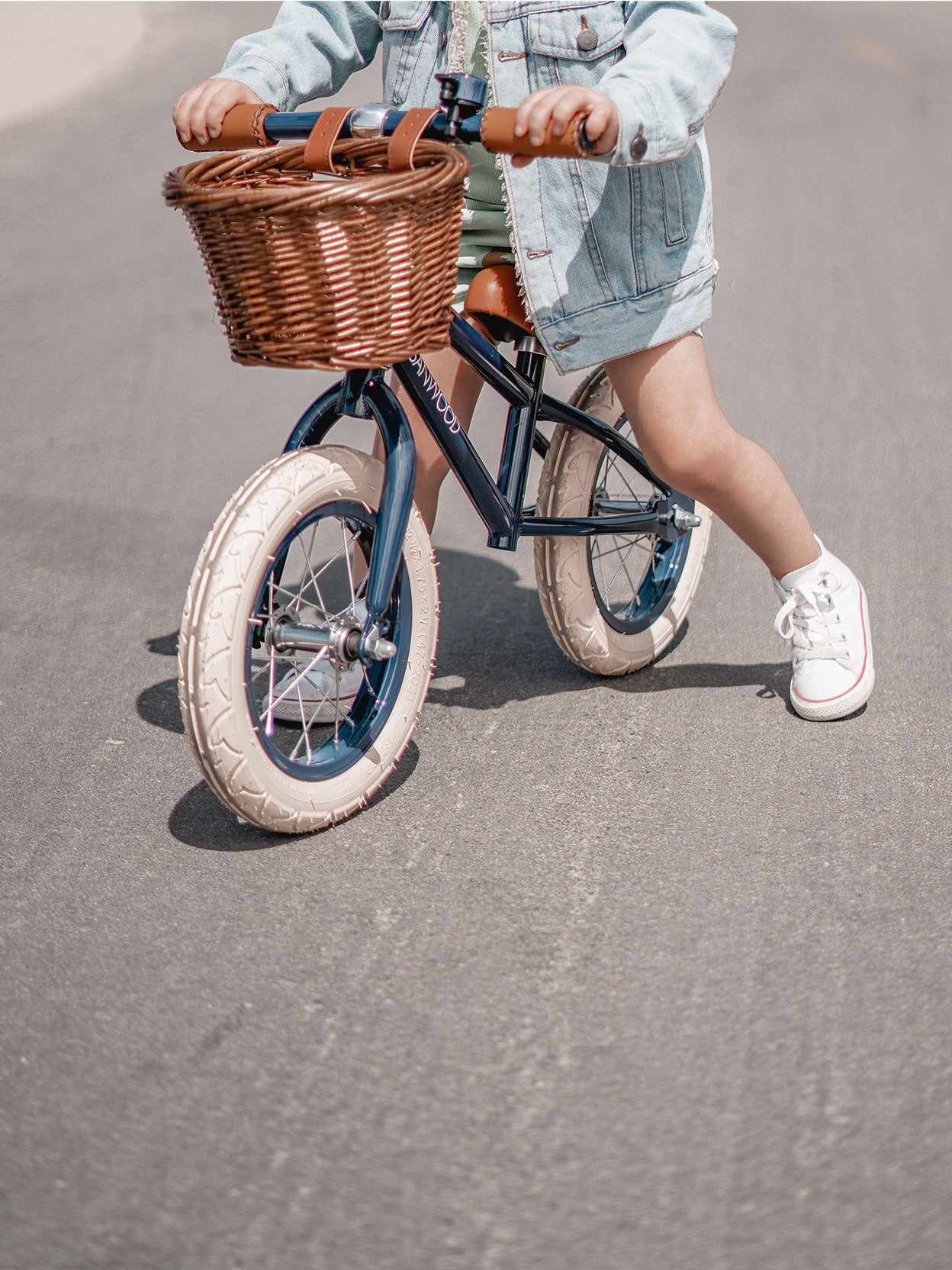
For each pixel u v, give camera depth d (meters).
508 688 3.02
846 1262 1.50
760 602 3.46
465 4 2.42
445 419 2.52
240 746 2.25
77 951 2.09
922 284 6.18
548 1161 1.65
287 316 2.08
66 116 9.57
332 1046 1.87
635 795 2.54
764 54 11.92
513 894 2.23
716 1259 1.51
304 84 2.61
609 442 2.91
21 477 4.34
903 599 3.35
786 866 2.28
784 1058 1.82
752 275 6.37
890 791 2.52
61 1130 1.72
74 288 6.32
